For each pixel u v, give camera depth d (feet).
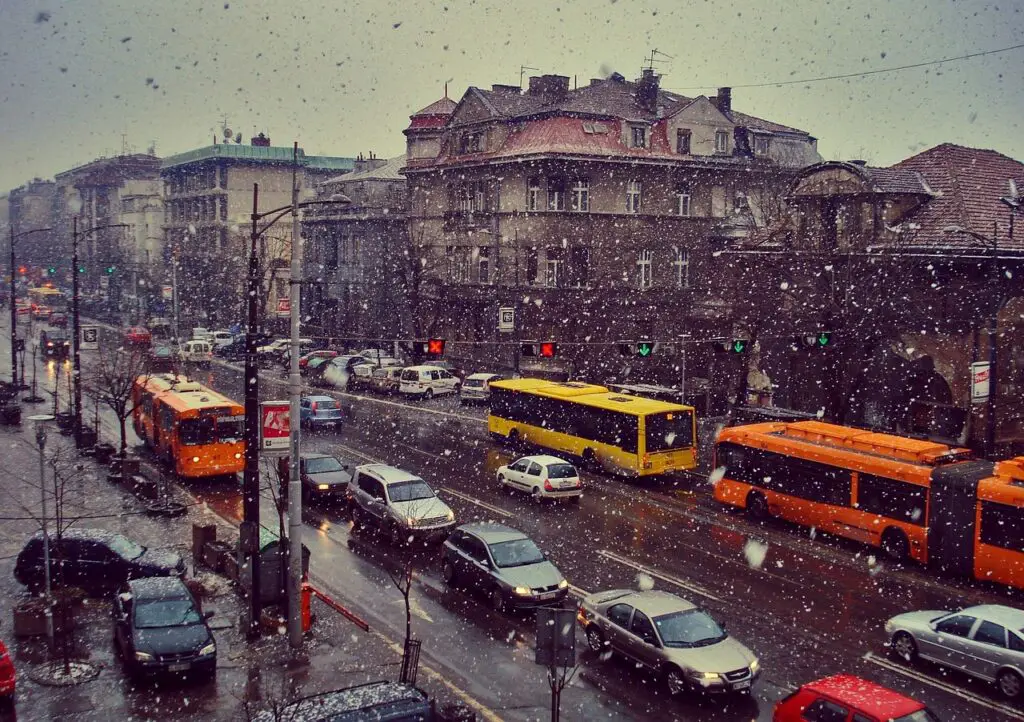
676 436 106.93
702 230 187.42
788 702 44.42
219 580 71.51
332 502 97.50
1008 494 70.59
